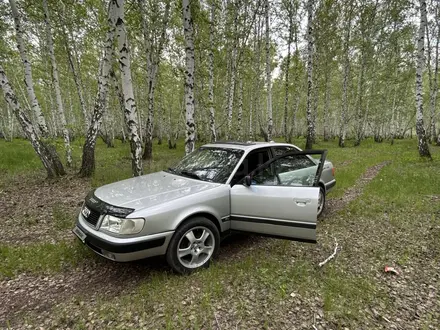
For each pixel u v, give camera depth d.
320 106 35.94
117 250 2.67
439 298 2.71
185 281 2.94
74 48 14.73
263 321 2.36
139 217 2.74
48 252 3.57
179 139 32.31
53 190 6.96
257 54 18.98
